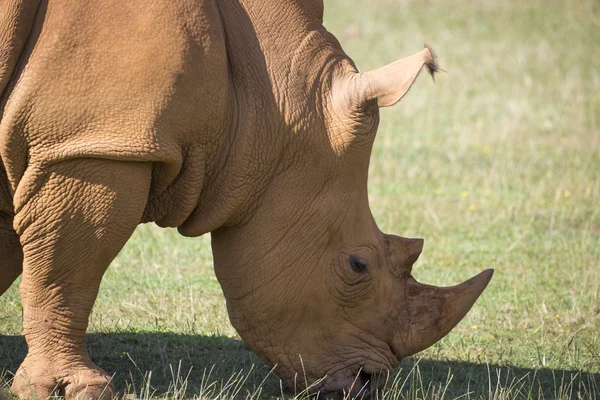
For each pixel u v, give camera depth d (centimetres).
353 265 1772
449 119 4794
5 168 1642
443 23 6825
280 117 1720
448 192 3659
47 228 1636
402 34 6519
